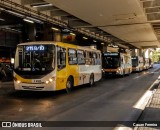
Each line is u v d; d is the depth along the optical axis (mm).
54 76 15242
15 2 20703
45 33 31953
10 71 30203
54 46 15414
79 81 19266
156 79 30359
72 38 38094
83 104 12742
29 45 15547
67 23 30141
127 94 16438
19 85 15430
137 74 43469
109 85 23031
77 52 18859
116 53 34344
